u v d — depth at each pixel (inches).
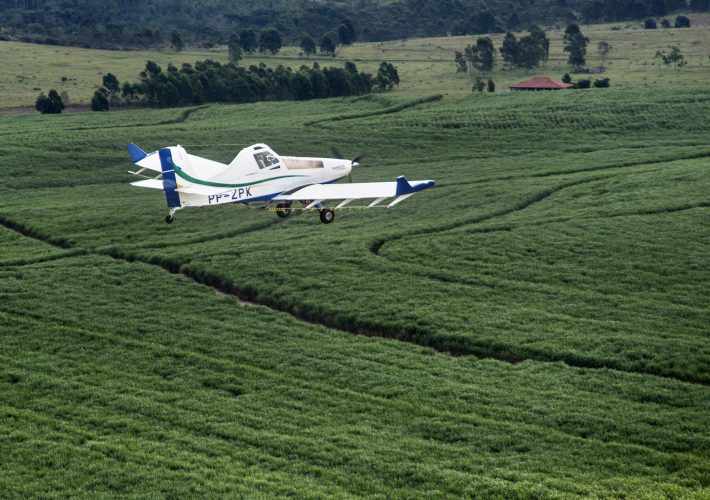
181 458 1227.2
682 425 1300.4
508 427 1311.5
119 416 1371.8
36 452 1248.8
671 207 2635.3
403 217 2758.4
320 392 1457.9
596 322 1749.5
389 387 1473.9
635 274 2058.3
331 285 2033.7
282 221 2748.5
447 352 1680.6
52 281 2100.1
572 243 2320.4
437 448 1251.2
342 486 1144.2
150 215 2839.6
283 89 6560.0
